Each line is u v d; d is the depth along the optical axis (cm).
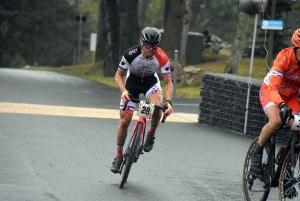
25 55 9869
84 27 12319
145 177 1536
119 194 1359
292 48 1170
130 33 5606
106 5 5712
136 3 5656
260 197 1275
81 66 7219
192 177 1567
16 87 3397
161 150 1895
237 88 2331
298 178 1159
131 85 1488
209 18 11144
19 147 1781
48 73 5497
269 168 1238
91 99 3120
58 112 2509
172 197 1359
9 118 2252
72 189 1377
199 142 2077
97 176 1514
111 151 1831
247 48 7269
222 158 1839
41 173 1502
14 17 9356
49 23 9919
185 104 3219
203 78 2505
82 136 2028
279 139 2189
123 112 1442
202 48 6444
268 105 1210
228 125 2381
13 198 1270
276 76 1171
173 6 5288
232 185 1505
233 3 10762
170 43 5297
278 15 5269
